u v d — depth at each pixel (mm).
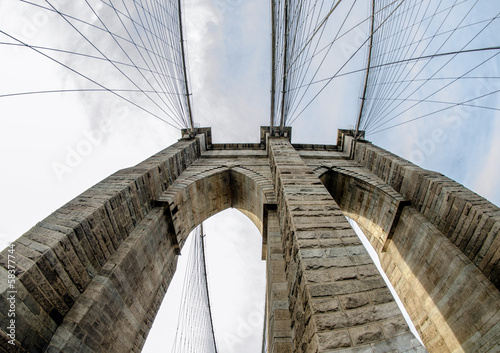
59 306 6781
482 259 9219
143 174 11234
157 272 11117
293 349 6789
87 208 8508
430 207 11492
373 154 15711
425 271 11164
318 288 6023
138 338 9430
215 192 15547
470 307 9172
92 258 8062
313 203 9219
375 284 6156
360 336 5062
